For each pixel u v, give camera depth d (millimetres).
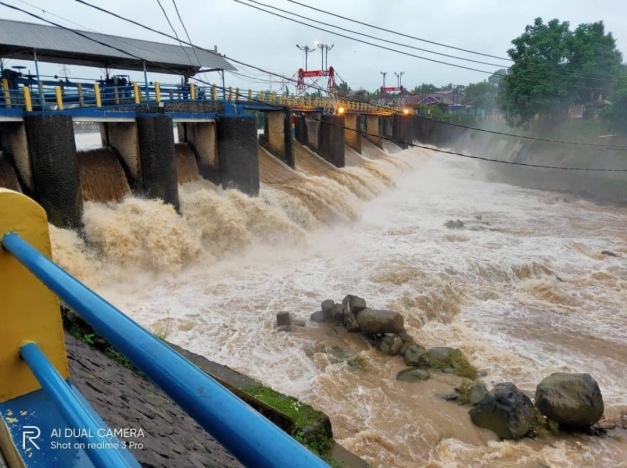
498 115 81562
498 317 16281
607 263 20891
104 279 15711
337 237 23906
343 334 14250
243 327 14398
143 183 18688
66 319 7977
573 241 23844
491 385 12367
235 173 22219
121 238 16422
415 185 42656
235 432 875
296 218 23406
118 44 20781
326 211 25359
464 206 33375
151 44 22906
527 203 34750
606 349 14258
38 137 14586
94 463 1293
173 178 18844
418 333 14742
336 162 37250
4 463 2076
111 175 18453
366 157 45906
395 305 15898
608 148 38094
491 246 22812
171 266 17328
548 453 9914
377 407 11172
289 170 29953
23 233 2078
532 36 44875
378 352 13562
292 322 14695
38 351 2049
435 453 9789
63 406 1562
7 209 2021
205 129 22344
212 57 25703
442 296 16953
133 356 1125
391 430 10375
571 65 42531
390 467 9289
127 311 14781
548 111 43906
